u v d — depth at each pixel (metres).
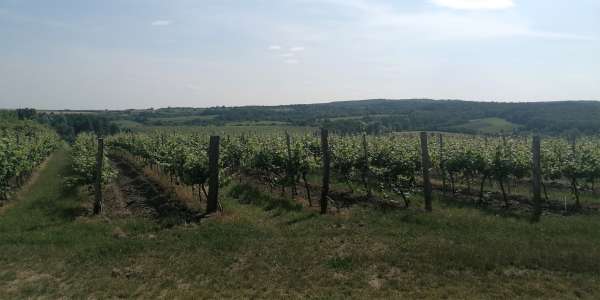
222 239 10.73
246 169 27.05
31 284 8.17
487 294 7.22
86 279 8.44
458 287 7.54
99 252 9.97
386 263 8.77
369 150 18.02
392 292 7.40
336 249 9.82
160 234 11.59
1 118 58.16
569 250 9.22
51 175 28.83
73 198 18.27
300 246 10.06
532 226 11.24
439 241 10.12
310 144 23.81
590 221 11.70
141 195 19.52
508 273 8.12
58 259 9.62
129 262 9.31
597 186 20.69
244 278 8.21
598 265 8.31
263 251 9.74
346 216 12.95
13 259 9.62
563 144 20.61
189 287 7.89
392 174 15.84
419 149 18.20
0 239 11.12
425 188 14.09
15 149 21.56
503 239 10.12
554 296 7.11
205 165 14.88
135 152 34.66
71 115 104.44
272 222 12.83
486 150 16.81
